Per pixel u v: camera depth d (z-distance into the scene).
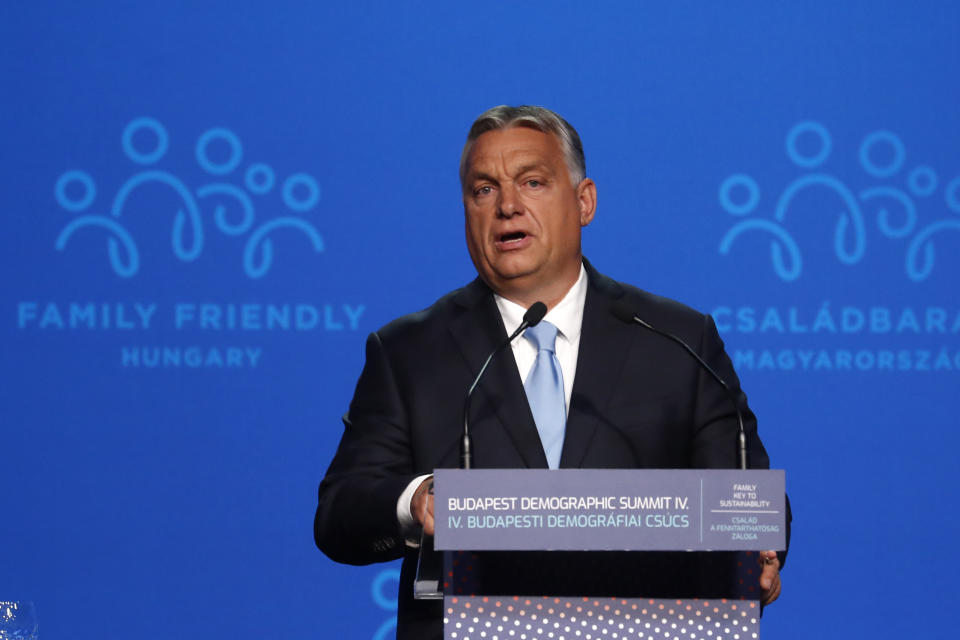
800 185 13.18
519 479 5.66
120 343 12.94
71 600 12.71
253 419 12.95
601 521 5.64
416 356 8.19
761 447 8.20
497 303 8.34
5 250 12.93
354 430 8.19
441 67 13.23
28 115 13.01
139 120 13.05
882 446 13.05
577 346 8.22
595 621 5.80
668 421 7.88
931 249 13.17
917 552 13.00
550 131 8.25
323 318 13.04
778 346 13.06
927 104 13.23
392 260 13.09
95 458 12.84
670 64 13.27
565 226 8.15
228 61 13.13
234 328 13.00
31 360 12.89
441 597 6.09
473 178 8.21
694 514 5.66
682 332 8.22
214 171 13.05
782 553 7.32
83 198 13.00
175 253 13.00
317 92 13.16
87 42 13.09
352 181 13.13
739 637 5.79
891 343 13.10
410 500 6.98
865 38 13.27
